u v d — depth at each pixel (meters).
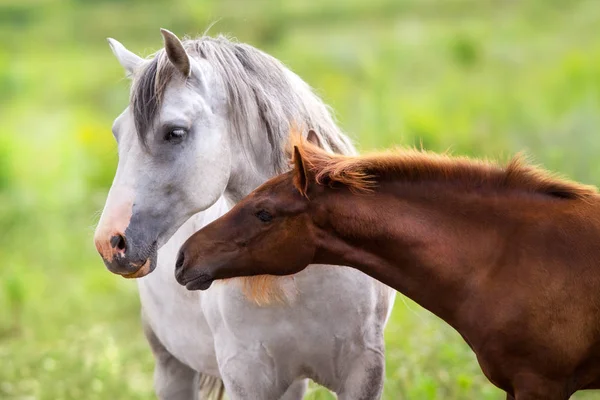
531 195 8.05
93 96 42.44
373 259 8.15
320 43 44.47
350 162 7.93
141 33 54.03
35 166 28.42
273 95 8.49
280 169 8.49
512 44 37.66
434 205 8.05
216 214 8.83
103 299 19.72
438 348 12.77
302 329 8.45
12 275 18.83
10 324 18.34
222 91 8.23
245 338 8.52
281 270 8.10
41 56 52.91
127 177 7.98
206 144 8.05
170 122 7.89
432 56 37.88
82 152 29.48
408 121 23.91
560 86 27.52
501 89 29.72
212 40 8.60
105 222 7.88
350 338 8.56
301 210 7.98
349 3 55.84
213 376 10.52
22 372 14.71
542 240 7.86
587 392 12.13
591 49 33.88
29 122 36.38
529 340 7.76
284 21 51.50
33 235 24.16
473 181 8.09
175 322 9.60
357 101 26.98
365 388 8.66
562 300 7.72
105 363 14.09
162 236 8.05
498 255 7.91
